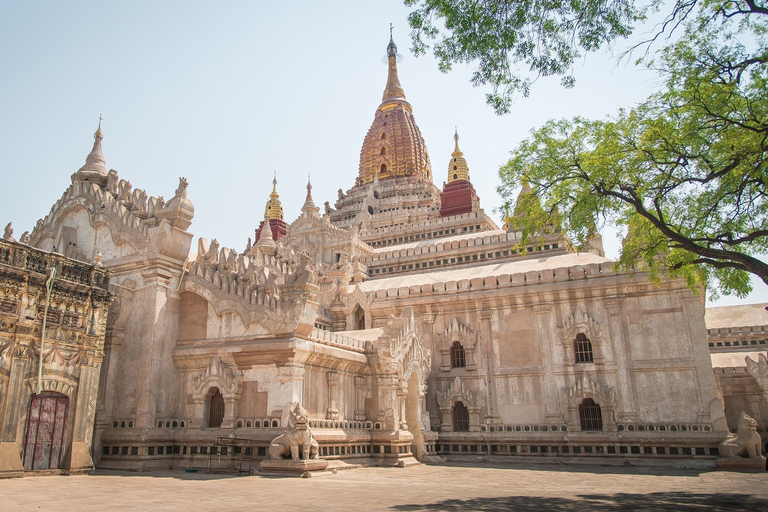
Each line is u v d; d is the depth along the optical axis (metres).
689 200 24.23
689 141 21.50
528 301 40.06
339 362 30.59
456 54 19.28
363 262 55.28
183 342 30.11
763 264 19.25
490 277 41.38
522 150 26.50
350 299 45.38
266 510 14.21
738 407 44.34
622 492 19.48
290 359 26.92
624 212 25.53
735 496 18.33
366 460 31.20
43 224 35.16
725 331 52.53
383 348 33.44
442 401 40.34
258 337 28.20
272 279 29.14
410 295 43.69
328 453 28.52
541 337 39.09
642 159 22.48
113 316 29.08
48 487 19.16
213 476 23.80
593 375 37.00
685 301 35.81
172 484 20.45
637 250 26.14
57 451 24.02
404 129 82.94
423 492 18.70
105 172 35.53
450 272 48.25
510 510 14.55
